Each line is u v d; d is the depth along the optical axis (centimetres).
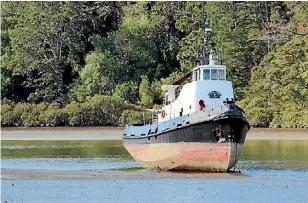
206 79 16300
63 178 14575
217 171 15875
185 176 15112
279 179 14612
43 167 17300
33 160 19412
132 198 11981
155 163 17050
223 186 13462
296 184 13775
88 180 14262
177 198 12012
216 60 16775
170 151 16188
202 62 17900
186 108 16512
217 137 15300
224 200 11819
